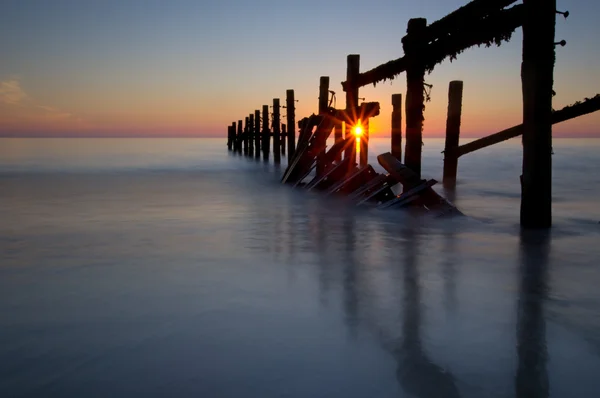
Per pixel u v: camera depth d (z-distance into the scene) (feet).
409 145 29.55
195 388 8.67
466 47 25.09
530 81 21.11
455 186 42.91
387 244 19.98
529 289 13.93
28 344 10.40
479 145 41.11
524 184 22.74
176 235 22.11
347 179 35.29
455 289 13.96
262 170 67.56
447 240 20.66
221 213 28.84
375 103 36.65
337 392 8.50
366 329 11.07
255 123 95.20
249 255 18.16
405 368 9.29
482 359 9.62
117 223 25.40
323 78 45.80
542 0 20.39
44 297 13.39
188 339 10.59
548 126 21.54
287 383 8.80
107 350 10.10
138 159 96.94
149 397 8.41
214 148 185.47
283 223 25.22
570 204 33.27
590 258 17.44
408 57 29.07
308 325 11.30
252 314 11.99
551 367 9.29
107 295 13.51
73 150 154.20
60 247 19.63
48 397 8.43
